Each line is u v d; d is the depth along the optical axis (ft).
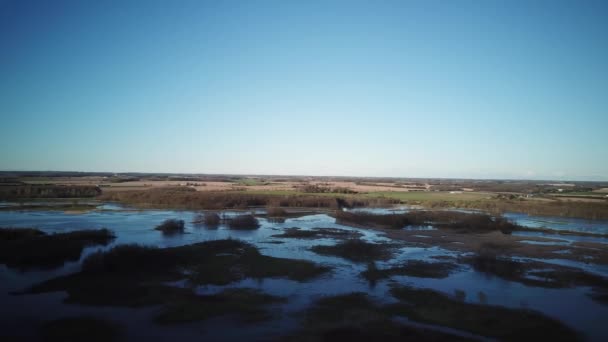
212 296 70.54
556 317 63.52
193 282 78.59
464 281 83.87
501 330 57.88
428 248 121.90
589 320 62.54
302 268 90.99
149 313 61.93
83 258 97.86
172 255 96.48
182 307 64.59
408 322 60.29
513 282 83.46
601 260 107.34
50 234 130.00
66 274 83.05
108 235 128.88
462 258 106.93
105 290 72.13
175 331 55.57
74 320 58.54
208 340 52.95
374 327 57.82
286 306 66.33
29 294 69.62
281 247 118.11
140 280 78.64
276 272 87.45
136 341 52.31
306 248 117.19
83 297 68.33
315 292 74.18
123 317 60.13
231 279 81.35
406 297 71.87
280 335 54.80
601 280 85.97
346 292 74.38
